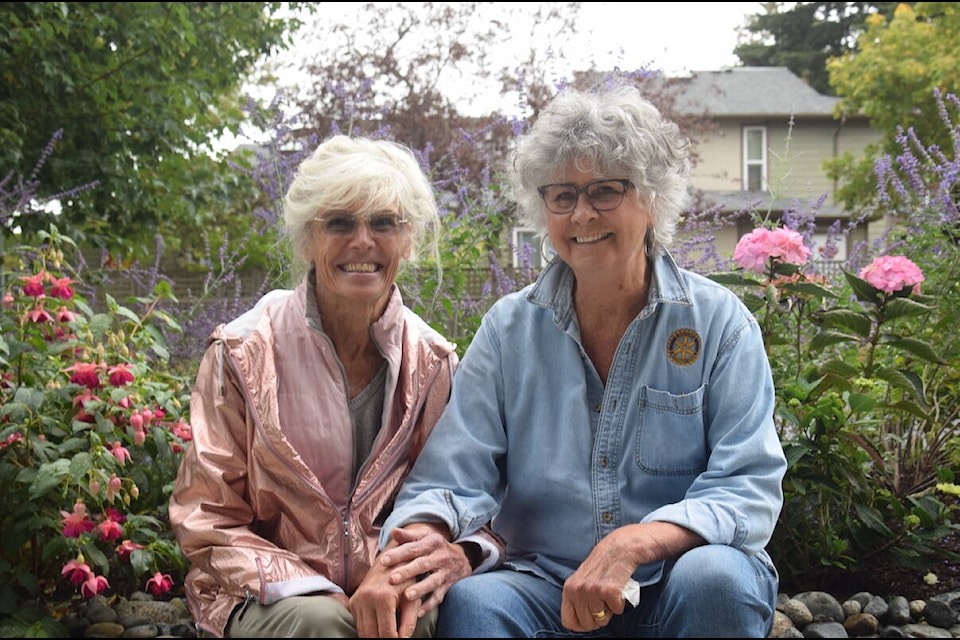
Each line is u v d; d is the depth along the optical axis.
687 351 1.95
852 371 2.60
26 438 2.42
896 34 16.86
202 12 9.09
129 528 2.54
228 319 4.52
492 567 1.96
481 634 1.75
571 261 1.94
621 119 1.88
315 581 1.80
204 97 8.45
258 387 1.94
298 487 1.93
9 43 6.77
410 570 1.75
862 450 2.79
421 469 1.99
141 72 7.85
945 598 2.49
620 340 1.98
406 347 2.08
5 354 2.54
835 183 18.00
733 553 1.72
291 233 2.05
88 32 7.48
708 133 17.14
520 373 2.04
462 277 3.61
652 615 1.87
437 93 12.91
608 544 1.71
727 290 2.02
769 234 2.81
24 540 2.41
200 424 1.95
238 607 1.80
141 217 7.96
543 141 1.92
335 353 2.01
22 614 2.36
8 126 7.09
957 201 3.53
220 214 11.20
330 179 1.95
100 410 2.51
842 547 2.58
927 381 3.12
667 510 1.77
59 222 6.69
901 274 2.61
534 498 1.99
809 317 2.81
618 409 1.96
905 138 3.90
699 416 1.92
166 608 2.56
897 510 2.66
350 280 1.96
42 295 2.51
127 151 7.65
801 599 2.49
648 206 1.92
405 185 2.01
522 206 2.12
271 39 9.80
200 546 1.87
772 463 1.84
